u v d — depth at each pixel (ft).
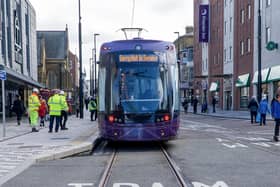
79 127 72.33
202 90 218.59
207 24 196.75
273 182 26.11
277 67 112.37
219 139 54.24
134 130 42.63
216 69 187.93
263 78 120.06
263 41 124.06
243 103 147.23
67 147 41.81
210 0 198.39
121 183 26.17
